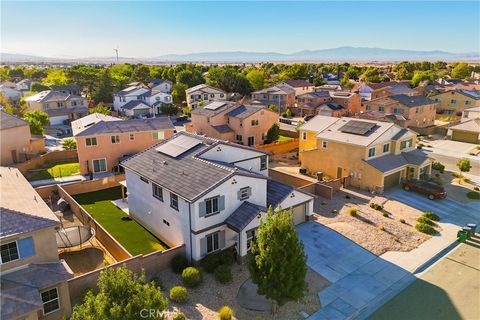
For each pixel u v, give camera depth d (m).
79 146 41.97
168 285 21.75
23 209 18.95
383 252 25.83
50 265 18.47
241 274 23.05
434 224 30.00
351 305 20.27
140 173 28.16
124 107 85.44
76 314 13.23
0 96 84.19
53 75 137.62
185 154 28.62
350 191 37.53
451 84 113.00
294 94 93.56
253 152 31.20
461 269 23.89
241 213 24.70
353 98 83.88
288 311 19.64
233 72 124.38
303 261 17.64
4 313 15.41
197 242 23.45
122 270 14.12
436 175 41.72
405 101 68.81
